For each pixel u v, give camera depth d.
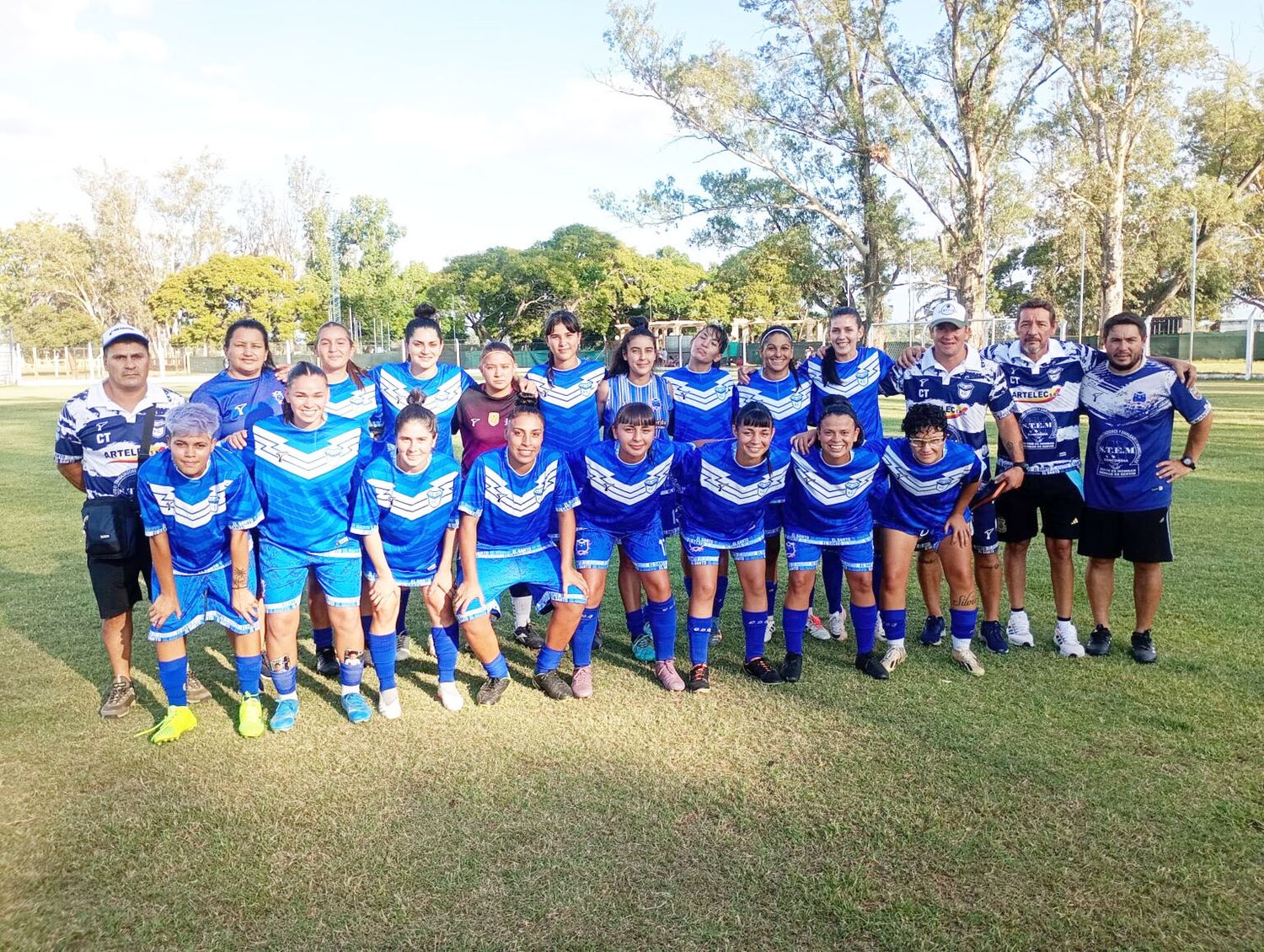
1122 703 4.03
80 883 2.72
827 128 26.11
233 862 2.82
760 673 4.46
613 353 5.24
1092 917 2.53
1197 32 25.08
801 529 4.47
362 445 4.55
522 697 4.28
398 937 2.45
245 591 3.85
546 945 2.41
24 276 57.03
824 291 29.83
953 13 24.28
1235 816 3.04
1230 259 37.88
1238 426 14.57
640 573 4.39
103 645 4.97
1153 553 4.46
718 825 3.01
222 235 64.62
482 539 4.18
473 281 42.62
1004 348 4.95
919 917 2.52
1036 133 25.48
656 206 26.53
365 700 4.12
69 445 4.16
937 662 4.68
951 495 4.41
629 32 24.83
